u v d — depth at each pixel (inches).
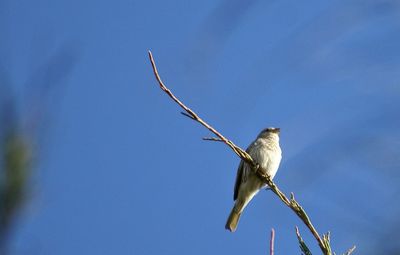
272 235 264.2
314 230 281.6
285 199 293.4
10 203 173.9
